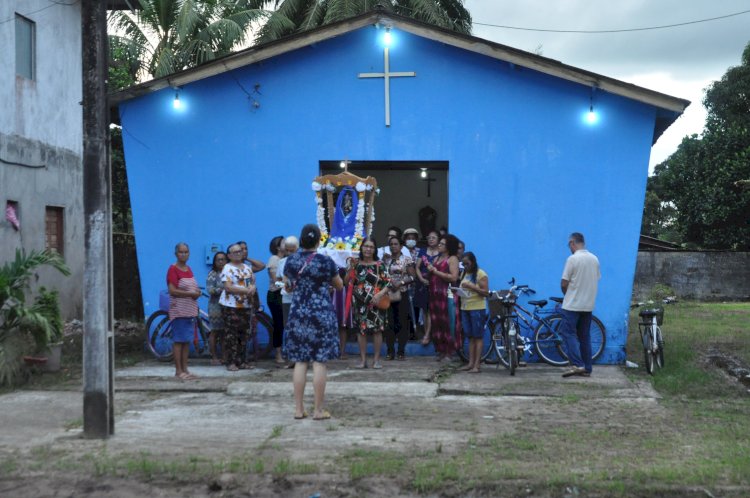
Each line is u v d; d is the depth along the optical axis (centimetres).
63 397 907
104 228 700
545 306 1219
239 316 1101
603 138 1216
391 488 557
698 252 3031
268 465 603
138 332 1609
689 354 1249
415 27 1223
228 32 2366
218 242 1262
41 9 1595
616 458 627
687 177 3591
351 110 1259
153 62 2436
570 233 1221
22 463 618
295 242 1108
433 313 1162
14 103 1482
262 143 1264
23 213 1504
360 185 1179
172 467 592
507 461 620
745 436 710
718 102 3569
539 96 1228
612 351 1188
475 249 1236
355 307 1109
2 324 1084
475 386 963
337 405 854
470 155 1241
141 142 1268
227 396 920
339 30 1230
